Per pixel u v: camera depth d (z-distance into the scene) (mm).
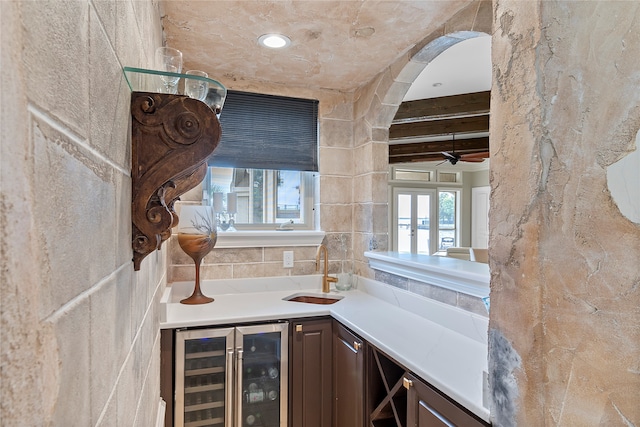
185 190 955
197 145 763
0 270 257
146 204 744
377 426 1524
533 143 716
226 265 2271
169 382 1685
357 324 1690
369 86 2348
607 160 645
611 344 630
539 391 702
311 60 2070
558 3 691
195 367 1745
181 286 2172
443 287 1700
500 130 807
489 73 2865
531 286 719
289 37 1811
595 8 659
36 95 309
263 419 1869
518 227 753
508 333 781
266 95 2381
